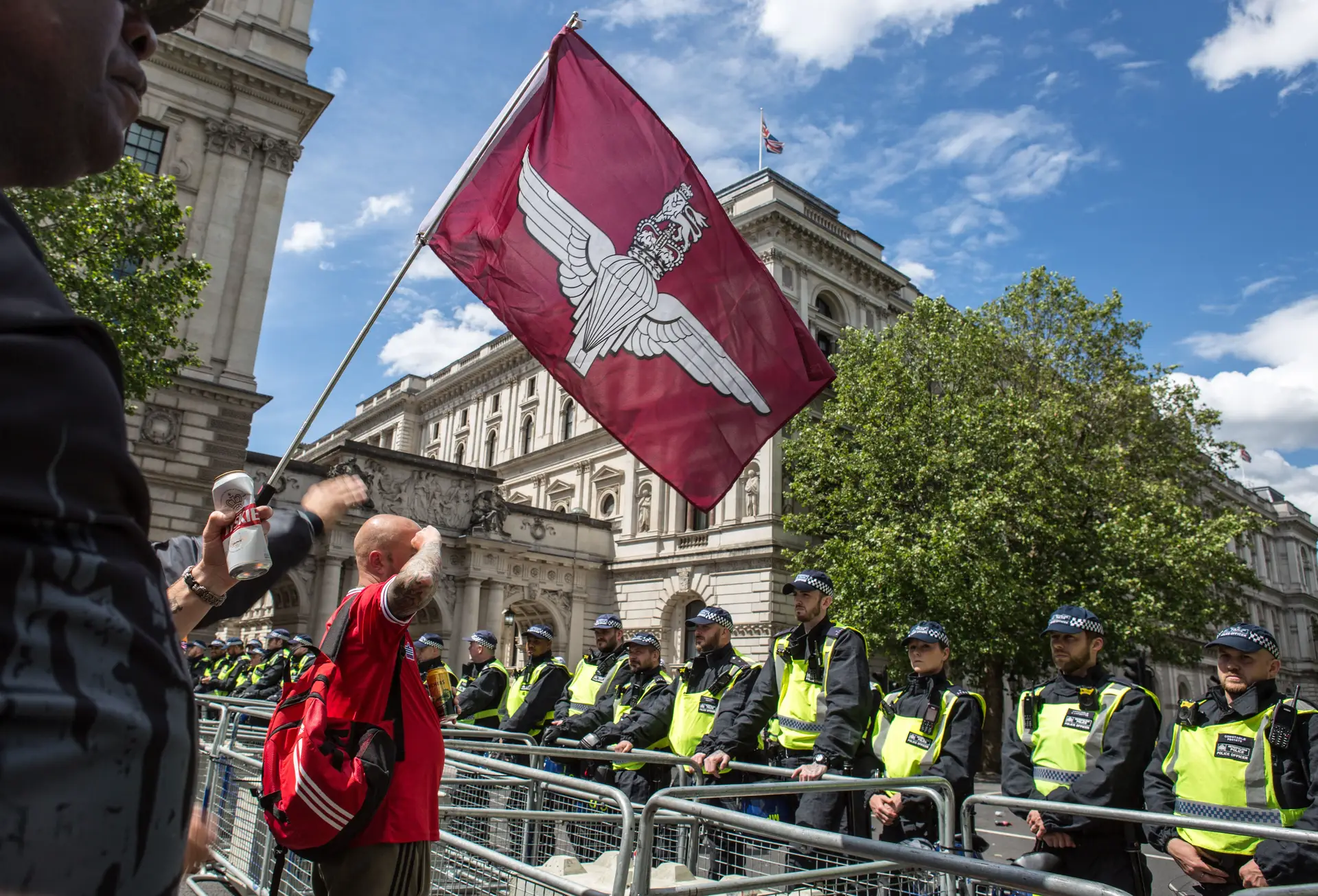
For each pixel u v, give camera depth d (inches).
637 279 255.3
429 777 139.5
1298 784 204.8
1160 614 1101.1
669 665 1529.3
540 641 500.4
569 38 263.6
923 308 1305.4
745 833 212.7
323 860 129.7
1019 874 112.3
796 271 1605.6
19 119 40.0
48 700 30.0
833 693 263.0
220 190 1171.9
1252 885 194.9
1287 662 3299.7
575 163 255.8
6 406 32.6
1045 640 1094.4
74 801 30.4
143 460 1050.1
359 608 137.3
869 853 126.1
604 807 292.4
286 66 1240.8
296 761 127.4
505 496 2098.9
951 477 1122.0
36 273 38.9
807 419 1357.0
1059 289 1321.4
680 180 266.7
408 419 2598.4
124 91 46.3
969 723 258.2
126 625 35.0
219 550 121.0
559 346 241.6
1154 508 1136.8
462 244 237.3
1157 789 225.6
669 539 1590.8
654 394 249.0
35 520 33.0
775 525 1424.7
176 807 35.9
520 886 175.9
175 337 977.5
